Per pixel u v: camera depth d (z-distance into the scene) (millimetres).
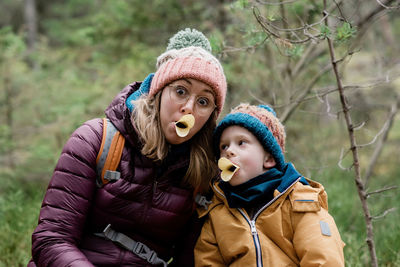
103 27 6105
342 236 3084
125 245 1748
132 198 1740
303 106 5477
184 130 1687
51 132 5383
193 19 5910
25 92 5809
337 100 4871
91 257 1730
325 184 4582
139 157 1766
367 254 2861
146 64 5770
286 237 1816
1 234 3080
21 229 3166
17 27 13133
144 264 1763
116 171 1723
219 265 1895
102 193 1722
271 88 4371
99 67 6168
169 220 1815
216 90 1766
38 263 1634
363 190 2271
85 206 1696
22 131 5652
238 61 4312
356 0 2635
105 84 5809
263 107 2092
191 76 1710
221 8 5312
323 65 4066
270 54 4027
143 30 6180
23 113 5875
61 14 11594
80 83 5918
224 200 1923
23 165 5145
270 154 1931
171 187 1833
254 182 1865
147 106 1785
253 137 1872
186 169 1865
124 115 1755
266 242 1809
